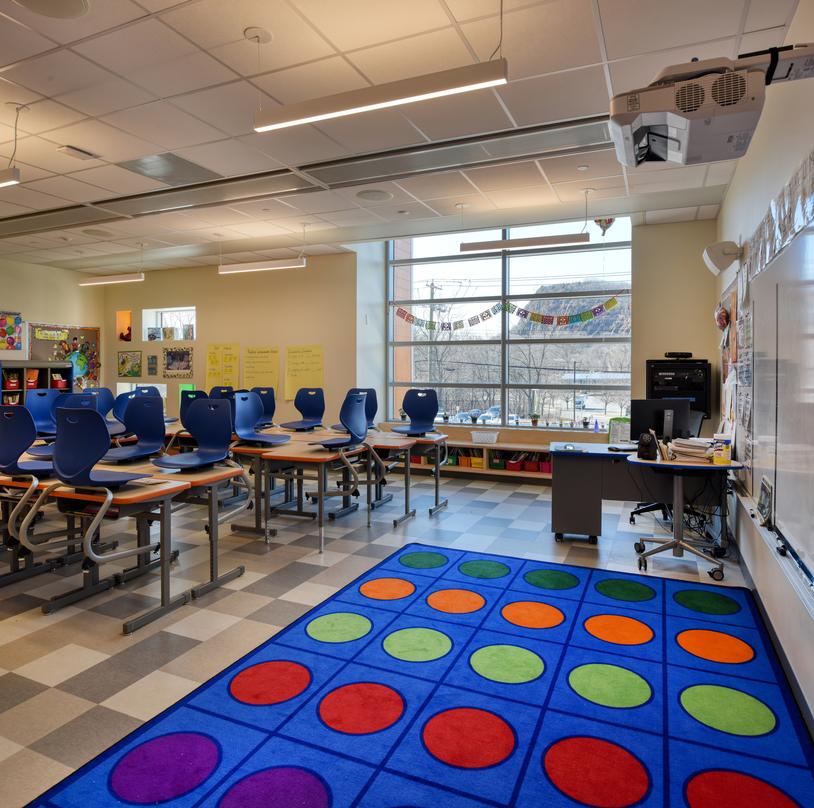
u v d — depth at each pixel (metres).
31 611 3.14
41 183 5.05
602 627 2.97
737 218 4.39
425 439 5.27
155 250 7.83
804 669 2.20
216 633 2.88
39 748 1.99
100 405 6.29
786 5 2.60
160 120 3.78
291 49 2.96
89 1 2.56
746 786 1.83
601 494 4.43
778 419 2.69
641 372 6.25
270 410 6.99
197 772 1.87
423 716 2.19
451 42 2.91
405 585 3.56
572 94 3.42
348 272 7.90
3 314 8.45
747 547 3.68
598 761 1.94
